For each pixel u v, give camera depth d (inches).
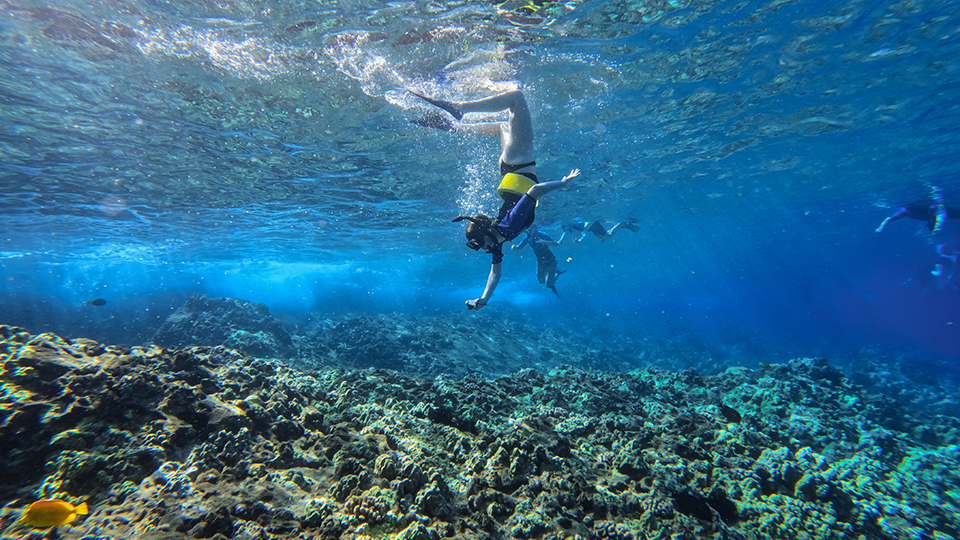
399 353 666.2
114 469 116.8
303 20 283.1
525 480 156.7
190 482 118.5
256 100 369.4
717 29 352.2
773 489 196.7
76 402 126.8
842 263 3142.2
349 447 153.6
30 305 922.7
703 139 612.7
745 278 4158.5
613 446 212.7
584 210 984.3
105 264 1236.5
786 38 375.6
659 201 997.8
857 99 517.3
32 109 360.8
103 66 312.7
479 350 815.1
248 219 753.0
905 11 347.6
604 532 140.4
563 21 315.9
